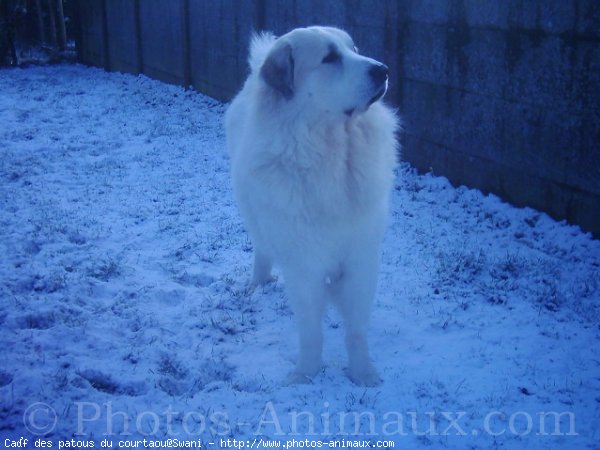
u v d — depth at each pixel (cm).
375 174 186
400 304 245
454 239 298
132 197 376
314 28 187
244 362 212
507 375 199
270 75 181
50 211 347
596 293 243
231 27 595
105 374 203
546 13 290
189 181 405
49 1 1109
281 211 184
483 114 337
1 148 492
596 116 273
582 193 286
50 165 441
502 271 265
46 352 213
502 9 314
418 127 390
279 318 240
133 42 838
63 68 981
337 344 223
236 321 237
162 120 582
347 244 192
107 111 630
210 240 308
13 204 358
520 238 297
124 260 288
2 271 270
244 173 197
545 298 243
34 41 1139
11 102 683
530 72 304
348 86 178
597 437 172
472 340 220
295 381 199
